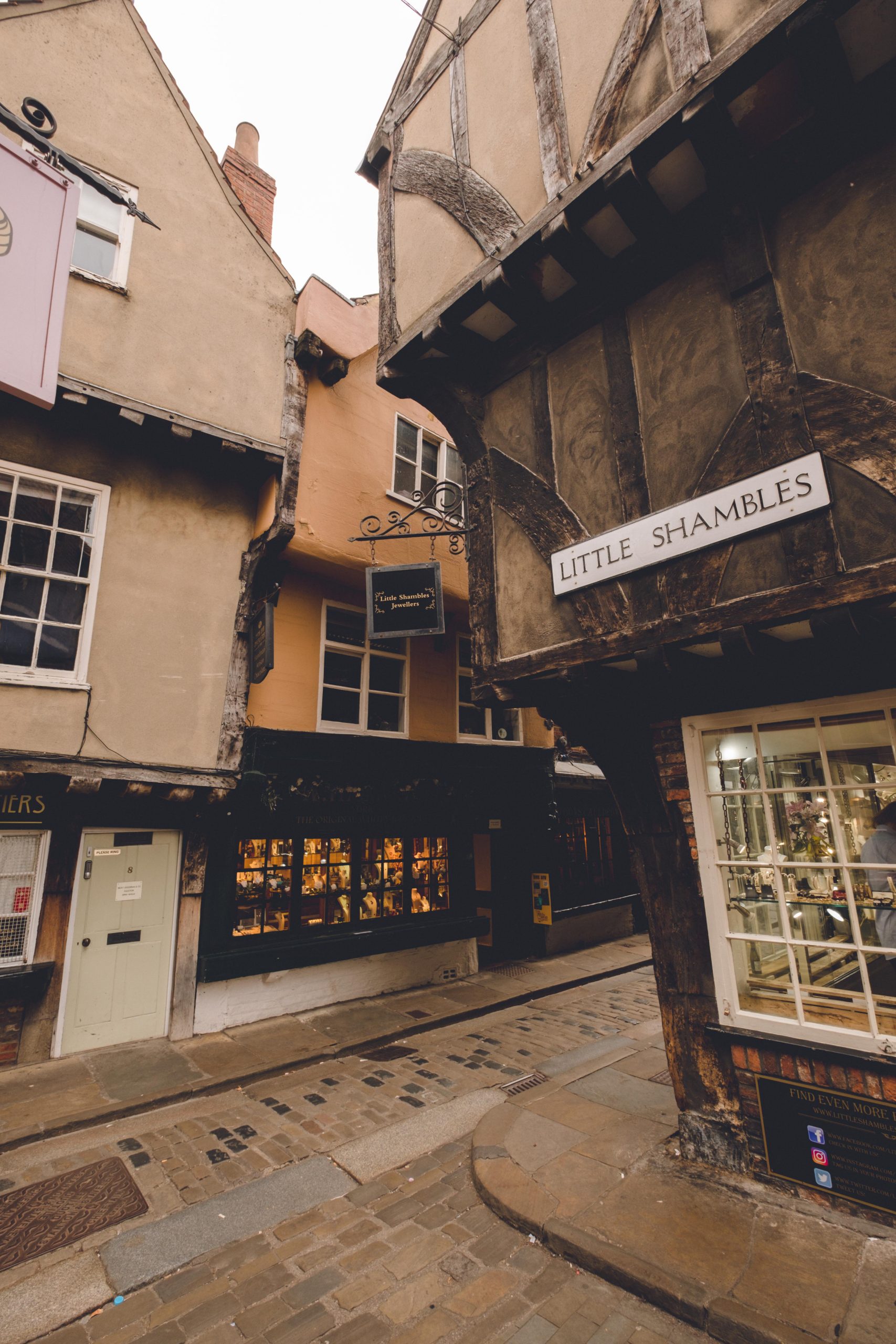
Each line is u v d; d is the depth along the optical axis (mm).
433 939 8594
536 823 10445
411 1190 3871
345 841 8117
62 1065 5648
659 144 3629
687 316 3947
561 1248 3227
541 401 4773
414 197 5723
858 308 3234
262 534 7230
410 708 8945
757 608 3348
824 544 3158
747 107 3434
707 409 3764
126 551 6496
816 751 3676
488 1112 4652
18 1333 2777
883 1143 3199
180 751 6500
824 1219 3229
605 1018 7238
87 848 6203
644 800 4238
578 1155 3994
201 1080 5398
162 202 7094
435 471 9344
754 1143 3631
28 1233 3459
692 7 3674
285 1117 4867
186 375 6836
